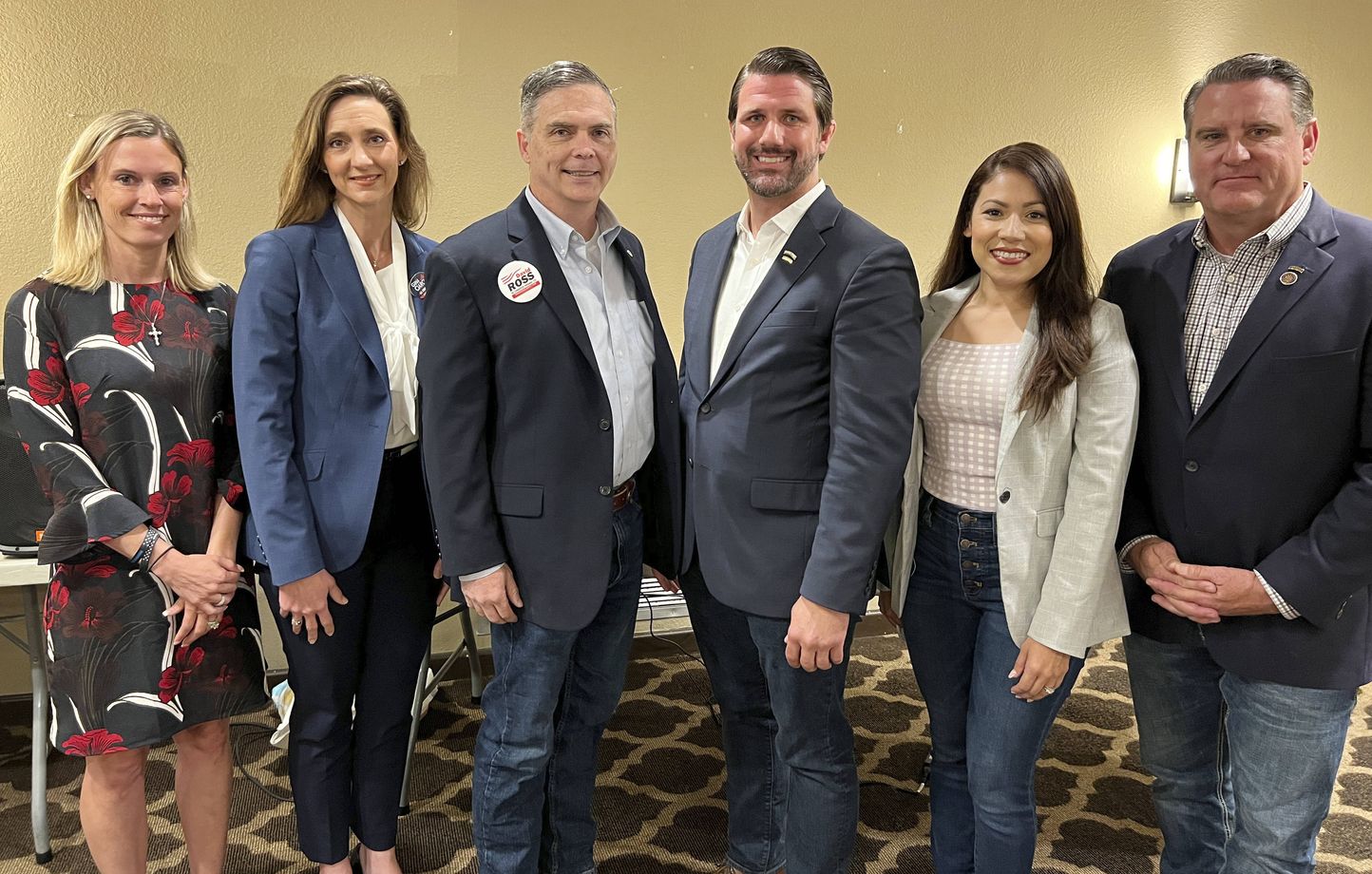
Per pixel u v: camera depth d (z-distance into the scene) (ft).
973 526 5.63
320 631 6.21
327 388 6.11
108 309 5.97
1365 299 4.96
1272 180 5.11
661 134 10.81
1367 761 8.78
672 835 7.72
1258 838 5.52
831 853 6.06
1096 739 9.39
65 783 8.41
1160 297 5.63
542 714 5.96
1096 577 5.29
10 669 9.71
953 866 6.21
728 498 5.67
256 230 9.71
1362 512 4.87
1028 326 5.49
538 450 5.67
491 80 10.14
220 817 6.63
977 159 12.04
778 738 6.10
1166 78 12.52
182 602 6.07
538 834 6.24
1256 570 5.21
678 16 10.64
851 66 11.37
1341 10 12.96
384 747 6.65
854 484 5.24
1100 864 7.34
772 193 5.56
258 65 9.45
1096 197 12.60
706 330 5.99
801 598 5.39
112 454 5.92
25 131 8.95
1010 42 11.89
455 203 10.25
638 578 6.34
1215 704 5.90
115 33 9.04
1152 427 5.62
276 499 5.82
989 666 5.68
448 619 10.93
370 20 9.68
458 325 5.49
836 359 5.35
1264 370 5.15
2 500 7.23
